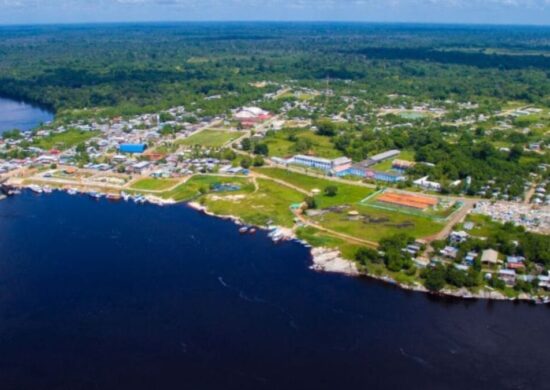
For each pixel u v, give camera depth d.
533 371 193.62
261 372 190.88
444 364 196.38
